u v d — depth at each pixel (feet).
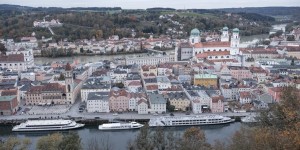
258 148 383.45
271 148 369.09
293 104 474.90
